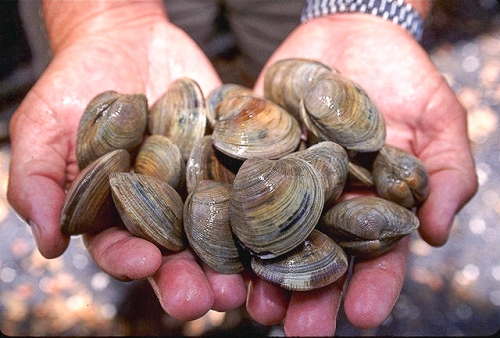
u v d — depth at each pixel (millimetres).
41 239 257
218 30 453
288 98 302
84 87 304
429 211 270
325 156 258
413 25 345
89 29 336
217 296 236
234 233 238
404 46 315
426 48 521
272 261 232
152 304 377
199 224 241
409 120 300
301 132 292
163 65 339
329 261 230
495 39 529
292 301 234
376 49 318
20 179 270
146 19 347
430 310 377
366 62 318
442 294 384
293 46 349
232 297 237
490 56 517
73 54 313
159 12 359
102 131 273
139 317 375
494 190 433
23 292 384
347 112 271
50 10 354
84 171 253
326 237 241
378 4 337
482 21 538
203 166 271
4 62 436
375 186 274
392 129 304
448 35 529
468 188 275
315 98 273
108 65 316
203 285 225
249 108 277
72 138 293
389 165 269
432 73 303
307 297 232
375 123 278
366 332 363
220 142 271
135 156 293
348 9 344
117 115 274
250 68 471
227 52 468
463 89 498
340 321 360
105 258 236
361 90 286
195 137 294
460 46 522
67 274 391
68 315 376
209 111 301
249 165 239
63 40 347
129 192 243
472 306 380
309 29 351
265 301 238
